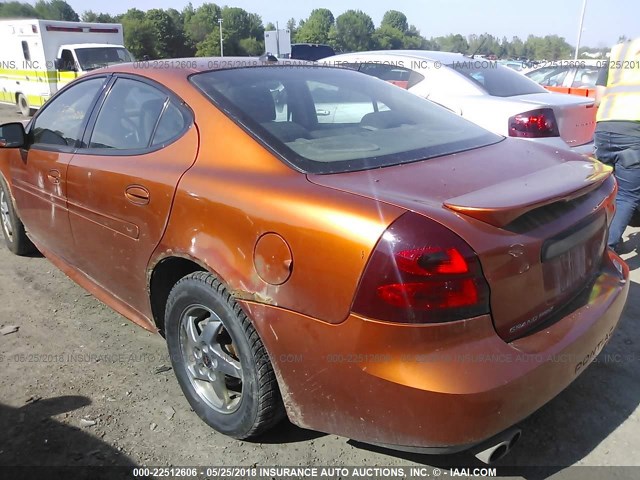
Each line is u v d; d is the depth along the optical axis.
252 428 2.34
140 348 3.21
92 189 2.94
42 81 14.16
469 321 1.83
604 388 2.85
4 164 4.09
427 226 1.81
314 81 2.99
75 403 2.71
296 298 1.99
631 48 4.07
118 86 3.10
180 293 2.46
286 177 2.17
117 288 3.04
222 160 2.39
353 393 1.92
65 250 3.49
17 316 3.57
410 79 6.24
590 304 2.31
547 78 12.26
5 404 2.69
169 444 2.45
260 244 2.08
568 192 2.08
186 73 2.80
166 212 2.46
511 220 1.91
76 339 3.29
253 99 2.64
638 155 4.00
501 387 1.83
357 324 1.85
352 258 1.85
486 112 5.50
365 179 2.12
